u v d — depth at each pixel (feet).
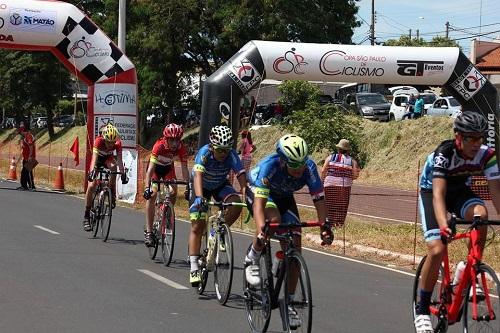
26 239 50.21
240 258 46.06
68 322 28.27
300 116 119.34
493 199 24.00
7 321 28.07
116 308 30.99
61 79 241.55
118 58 88.79
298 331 24.70
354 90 190.60
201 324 28.76
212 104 66.39
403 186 106.11
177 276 38.83
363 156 126.72
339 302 34.04
